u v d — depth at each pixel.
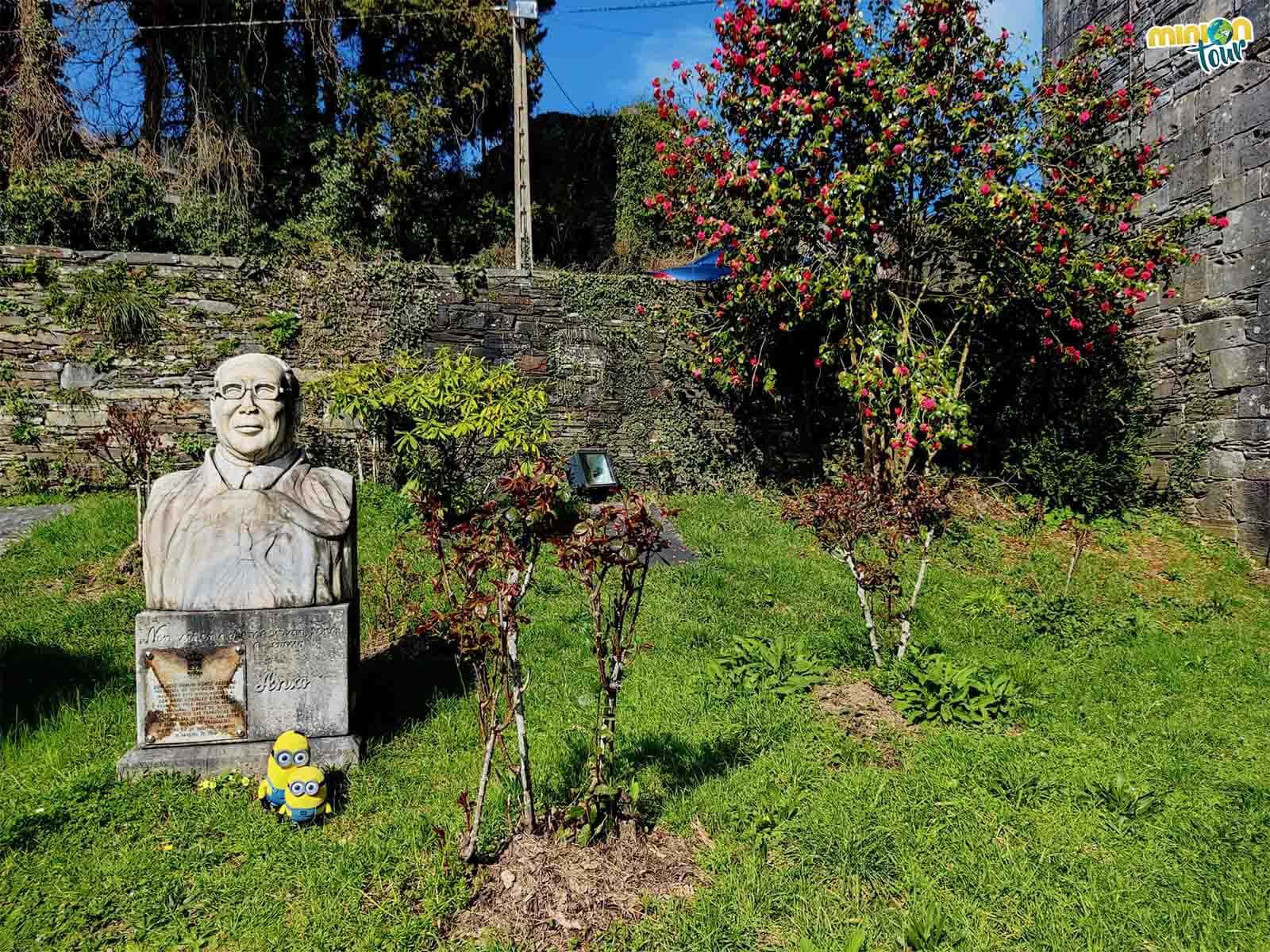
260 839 3.55
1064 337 10.92
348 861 3.37
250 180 15.30
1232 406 10.06
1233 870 3.58
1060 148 9.81
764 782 4.13
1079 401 11.12
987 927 3.15
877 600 7.46
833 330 10.94
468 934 2.98
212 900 3.17
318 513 4.37
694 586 7.50
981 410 11.47
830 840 3.61
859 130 9.42
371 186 16.53
